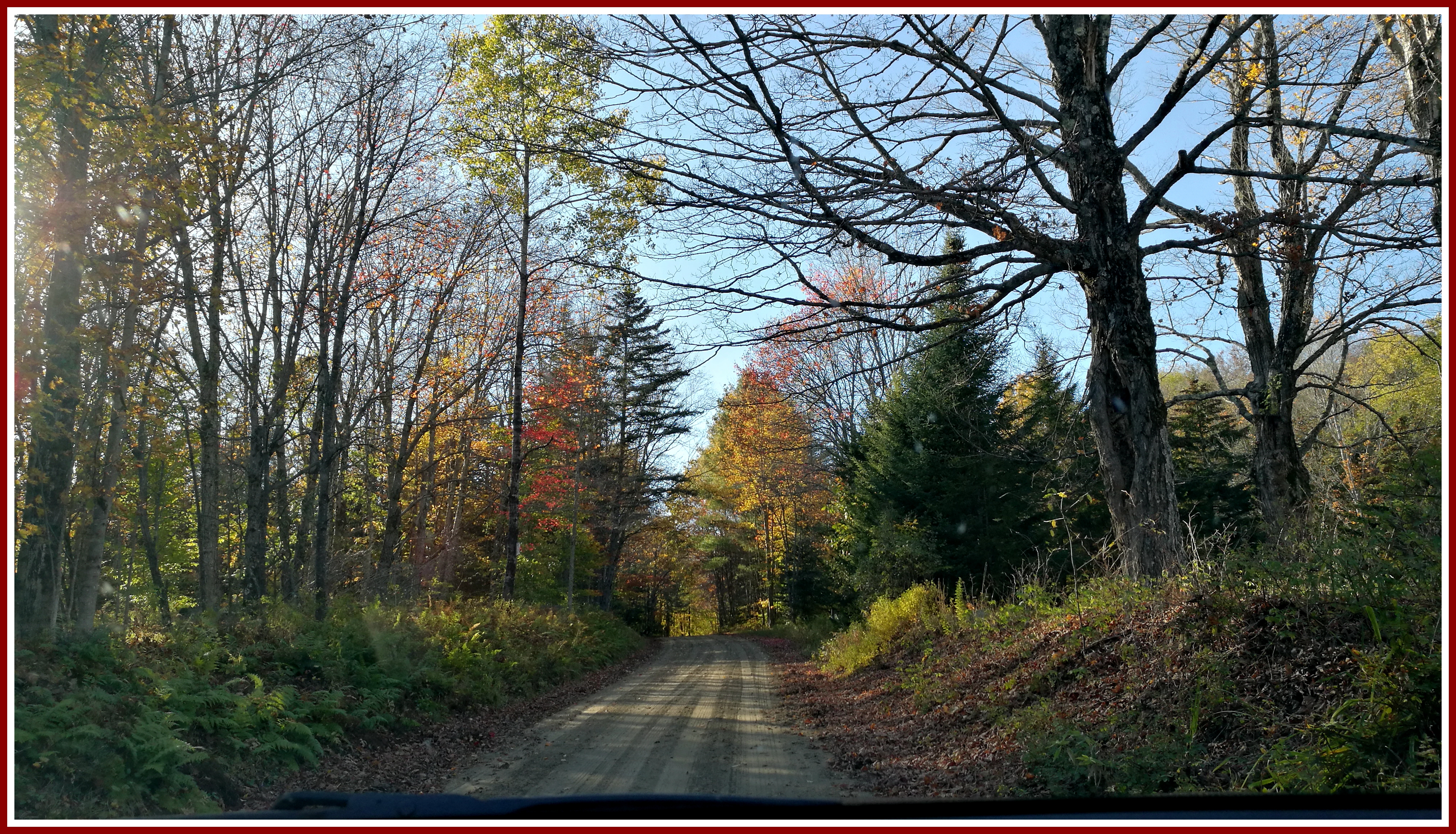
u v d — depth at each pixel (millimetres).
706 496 57844
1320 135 14844
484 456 32531
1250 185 16438
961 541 24312
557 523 36938
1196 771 6762
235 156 11672
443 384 25266
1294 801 5375
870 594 27156
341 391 26828
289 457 29625
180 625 11656
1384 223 12875
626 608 53344
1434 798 5156
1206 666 7914
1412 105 12430
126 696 8039
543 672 19000
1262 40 14414
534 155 13562
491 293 27422
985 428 23297
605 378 36562
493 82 18328
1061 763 7176
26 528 8992
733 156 11609
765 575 58062
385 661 12961
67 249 9805
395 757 10109
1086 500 19688
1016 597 15648
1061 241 11945
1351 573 7605
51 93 9656
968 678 12516
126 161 10469
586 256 19438
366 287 22766
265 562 19125
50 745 6570
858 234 11414
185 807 7051
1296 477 15734
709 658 32125
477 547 39969
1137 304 11781
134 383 14828
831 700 16094
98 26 11195
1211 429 28312
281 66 17188
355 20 17906
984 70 12172
